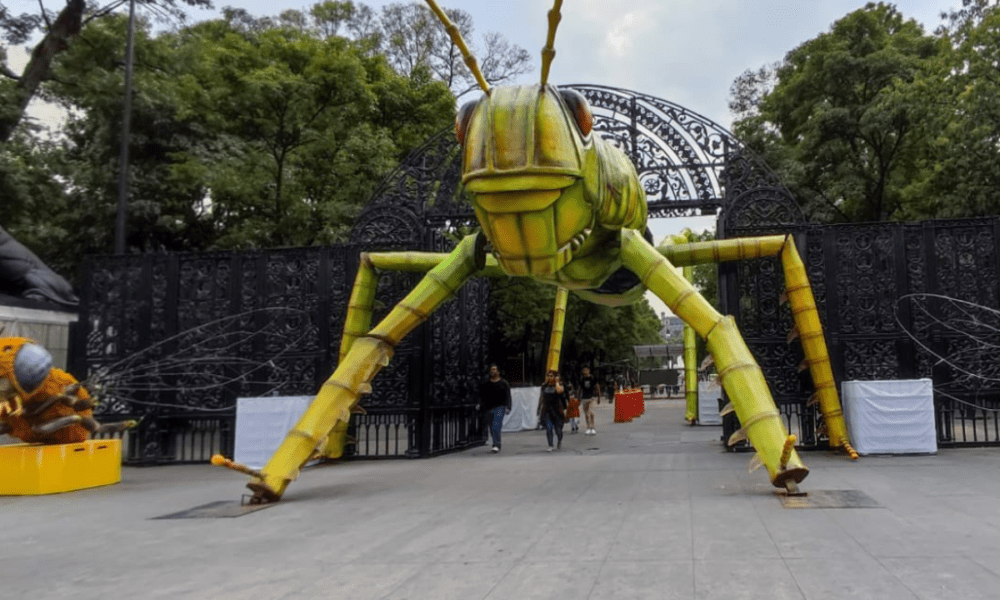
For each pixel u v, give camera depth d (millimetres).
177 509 7051
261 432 10438
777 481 6469
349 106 19922
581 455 11203
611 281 10055
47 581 4273
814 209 24500
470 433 13484
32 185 19062
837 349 10562
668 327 77000
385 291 11961
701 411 19609
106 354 12000
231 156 19609
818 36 25172
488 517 5953
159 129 20750
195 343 11828
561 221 6078
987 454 9414
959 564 3914
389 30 27453
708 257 9852
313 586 3947
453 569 4230
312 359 11633
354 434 11625
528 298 27031
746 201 11203
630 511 5949
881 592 3432
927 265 10469
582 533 5125
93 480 8812
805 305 9742
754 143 26891
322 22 26688
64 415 8797
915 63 23375
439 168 12219
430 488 7930
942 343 10328
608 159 7316
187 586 4043
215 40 23812
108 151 20688
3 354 8633
